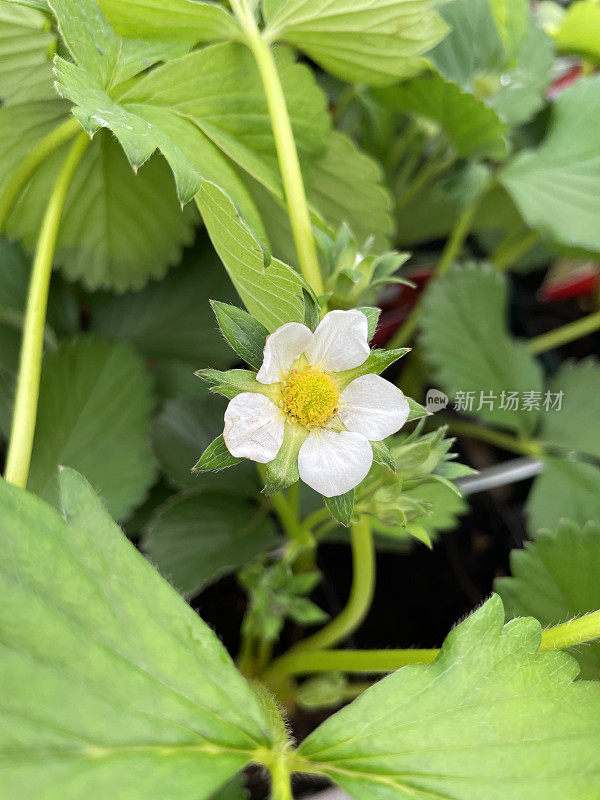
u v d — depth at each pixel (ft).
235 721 0.50
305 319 0.52
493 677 0.53
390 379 1.14
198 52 0.62
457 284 0.99
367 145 1.00
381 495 0.57
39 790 0.44
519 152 0.94
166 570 0.79
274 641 0.89
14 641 0.46
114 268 0.87
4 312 0.90
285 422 0.50
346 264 0.59
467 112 0.77
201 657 0.50
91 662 0.47
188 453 0.87
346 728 0.51
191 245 0.95
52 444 0.78
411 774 0.51
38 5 0.56
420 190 1.03
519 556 0.70
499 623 0.53
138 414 0.82
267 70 0.62
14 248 0.91
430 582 0.99
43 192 0.75
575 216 0.82
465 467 0.57
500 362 0.99
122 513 0.79
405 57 0.69
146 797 0.46
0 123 0.68
